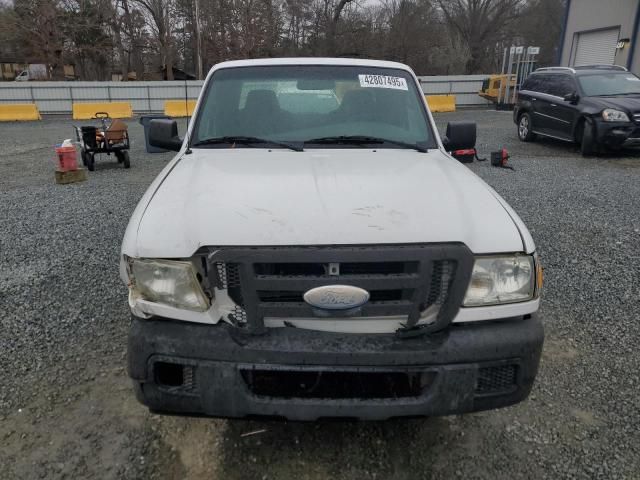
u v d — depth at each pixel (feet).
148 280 6.98
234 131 11.16
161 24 125.90
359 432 8.76
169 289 6.93
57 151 29.48
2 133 56.75
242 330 6.81
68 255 16.89
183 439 8.55
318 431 8.78
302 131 11.12
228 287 6.93
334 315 6.64
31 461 8.01
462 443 8.51
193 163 9.72
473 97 83.35
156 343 6.82
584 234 18.94
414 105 11.96
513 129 52.06
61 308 13.00
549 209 22.29
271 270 6.80
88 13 125.59
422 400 6.85
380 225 6.95
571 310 13.03
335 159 9.80
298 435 8.68
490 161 33.40
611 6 66.18
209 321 6.89
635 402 9.47
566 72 39.47
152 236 7.11
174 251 6.91
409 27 129.08
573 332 11.96
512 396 7.16
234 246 6.76
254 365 6.69
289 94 11.70
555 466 8.00
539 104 40.70
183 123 61.21
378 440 8.57
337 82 11.89
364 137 10.97
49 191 27.53
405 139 11.17
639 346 11.35
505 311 7.07
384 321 7.05
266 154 10.23
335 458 8.17
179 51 142.10
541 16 145.07
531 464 8.05
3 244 18.16
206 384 6.77
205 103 11.68
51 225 20.58
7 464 7.94
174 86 79.87
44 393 9.64
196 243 6.89
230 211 7.26
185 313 6.91
